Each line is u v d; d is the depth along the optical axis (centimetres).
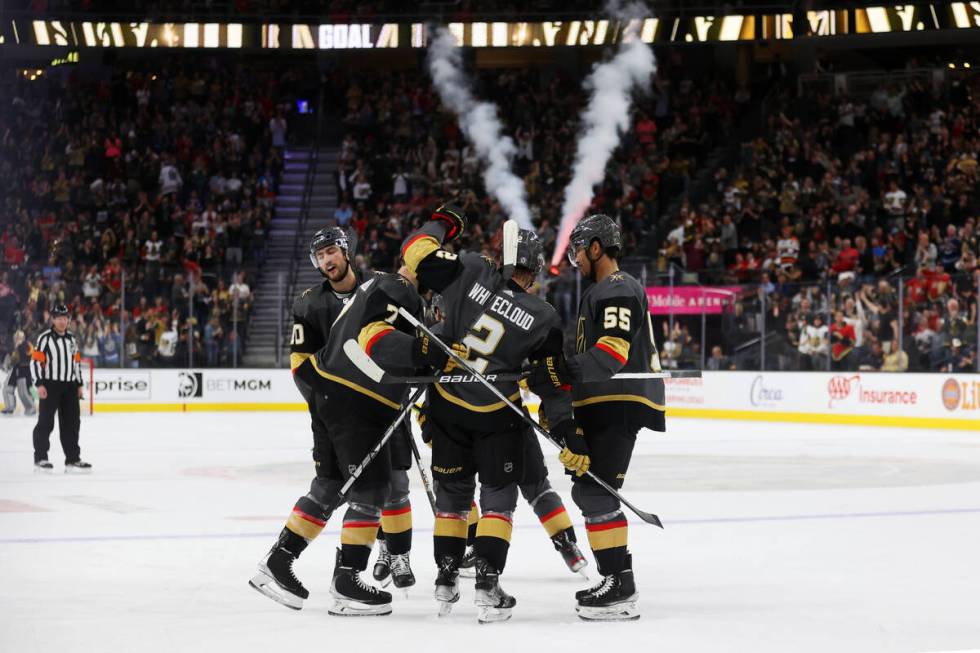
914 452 1620
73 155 3259
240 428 2148
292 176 3309
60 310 1351
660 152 3195
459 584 686
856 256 2555
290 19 3378
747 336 2403
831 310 2275
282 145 3344
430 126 3356
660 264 2734
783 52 3356
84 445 1758
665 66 3381
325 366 597
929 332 2131
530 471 653
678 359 2489
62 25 3353
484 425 571
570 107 3319
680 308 2483
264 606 609
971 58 3256
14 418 2450
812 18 3133
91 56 3538
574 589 662
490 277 578
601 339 566
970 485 1205
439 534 589
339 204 3162
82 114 3388
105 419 2420
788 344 2338
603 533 580
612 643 527
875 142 2942
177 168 3269
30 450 1670
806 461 1484
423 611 603
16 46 3419
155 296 2700
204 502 1070
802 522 931
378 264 2944
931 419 2111
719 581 683
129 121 3353
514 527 902
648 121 3212
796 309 2325
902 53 3341
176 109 3366
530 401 2597
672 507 1027
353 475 583
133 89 3431
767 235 2762
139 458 1541
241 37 3369
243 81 3491
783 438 1891
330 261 611
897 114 2991
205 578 688
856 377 2223
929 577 695
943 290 2119
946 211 2692
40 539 842
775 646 521
